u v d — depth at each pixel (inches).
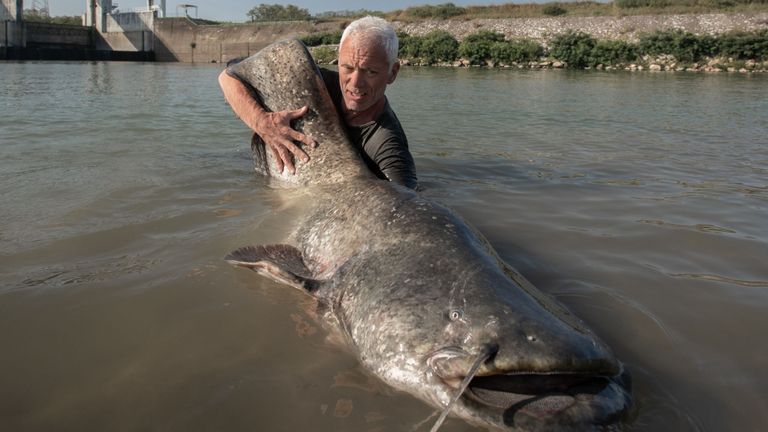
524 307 76.6
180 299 97.7
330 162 153.6
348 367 81.7
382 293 86.3
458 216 105.7
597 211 148.3
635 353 82.7
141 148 209.2
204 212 138.3
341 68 149.5
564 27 1380.4
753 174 193.0
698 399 73.1
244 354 83.3
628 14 1414.9
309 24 1737.2
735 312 94.8
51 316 90.6
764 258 117.6
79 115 291.1
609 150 236.7
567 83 705.0
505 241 125.5
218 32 1786.4
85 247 115.8
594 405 66.6
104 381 76.1
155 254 114.0
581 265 113.0
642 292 101.6
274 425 69.1
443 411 68.7
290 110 162.2
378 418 70.9
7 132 230.7
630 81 758.5
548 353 68.5
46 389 74.2
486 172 191.6
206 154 202.8
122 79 634.8
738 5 1403.8
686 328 89.7
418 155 219.0
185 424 68.7
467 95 503.5
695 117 357.7
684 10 1395.2
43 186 153.8
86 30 1889.8
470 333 73.4
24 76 633.0
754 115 370.6
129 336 86.4
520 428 65.0
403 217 102.8
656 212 147.9
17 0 1571.1
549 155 223.6
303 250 119.5
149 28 1860.2
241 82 171.2
